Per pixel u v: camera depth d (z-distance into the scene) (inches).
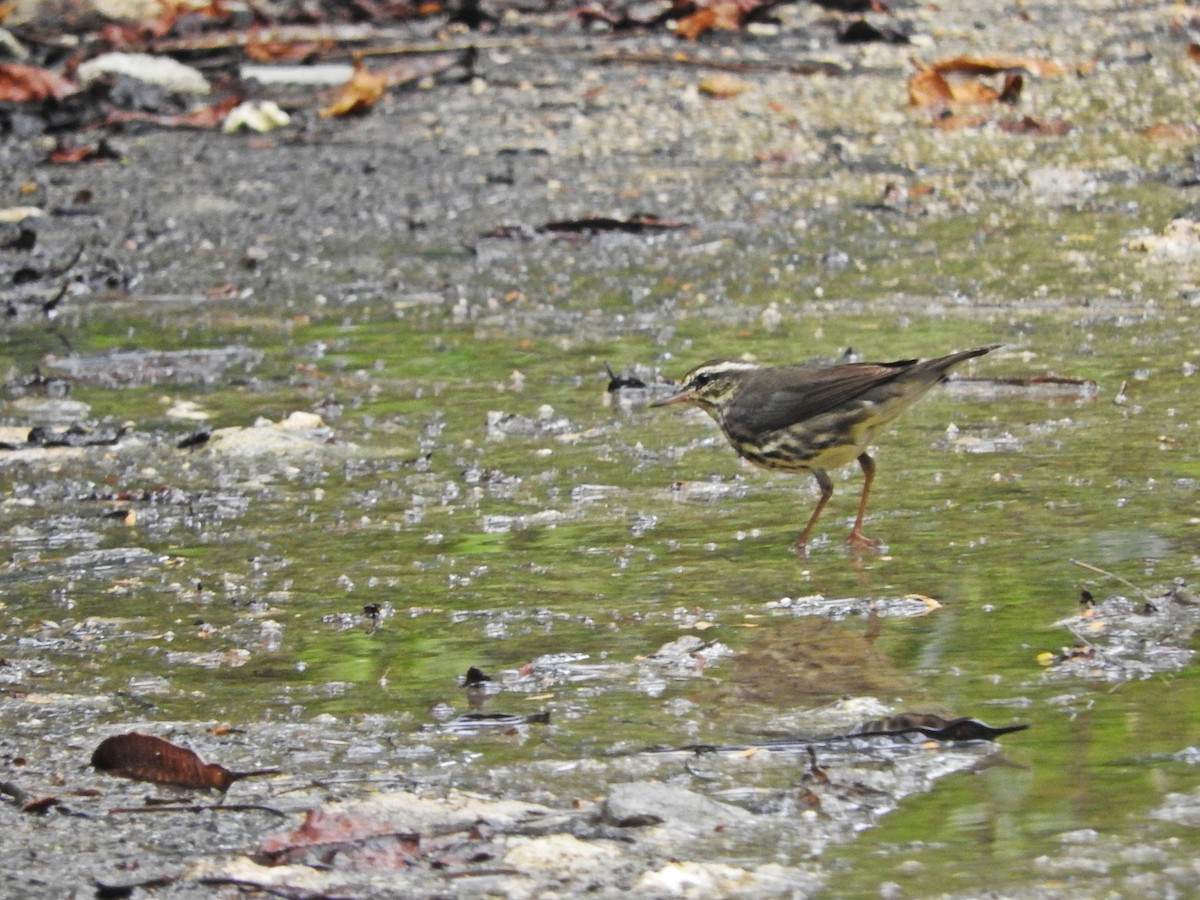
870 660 323.6
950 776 271.6
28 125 979.3
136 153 927.0
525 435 501.7
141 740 283.1
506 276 691.4
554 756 285.7
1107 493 418.9
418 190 828.0
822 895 234.2
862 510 407.8
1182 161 815.1
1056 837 248.4
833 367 420.8
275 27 1189.7
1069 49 1071.0
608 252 719.7
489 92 1022.4
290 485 460.4
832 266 679.7
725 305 631.2
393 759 287.0
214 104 1010.7
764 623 346.6
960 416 496.4
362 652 340.2
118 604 373.4
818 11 1180.5
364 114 986.1
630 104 986.1
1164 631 329.1
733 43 1125.1
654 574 381.4
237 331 629.3
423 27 1186.6
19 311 663.1
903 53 1081.4
